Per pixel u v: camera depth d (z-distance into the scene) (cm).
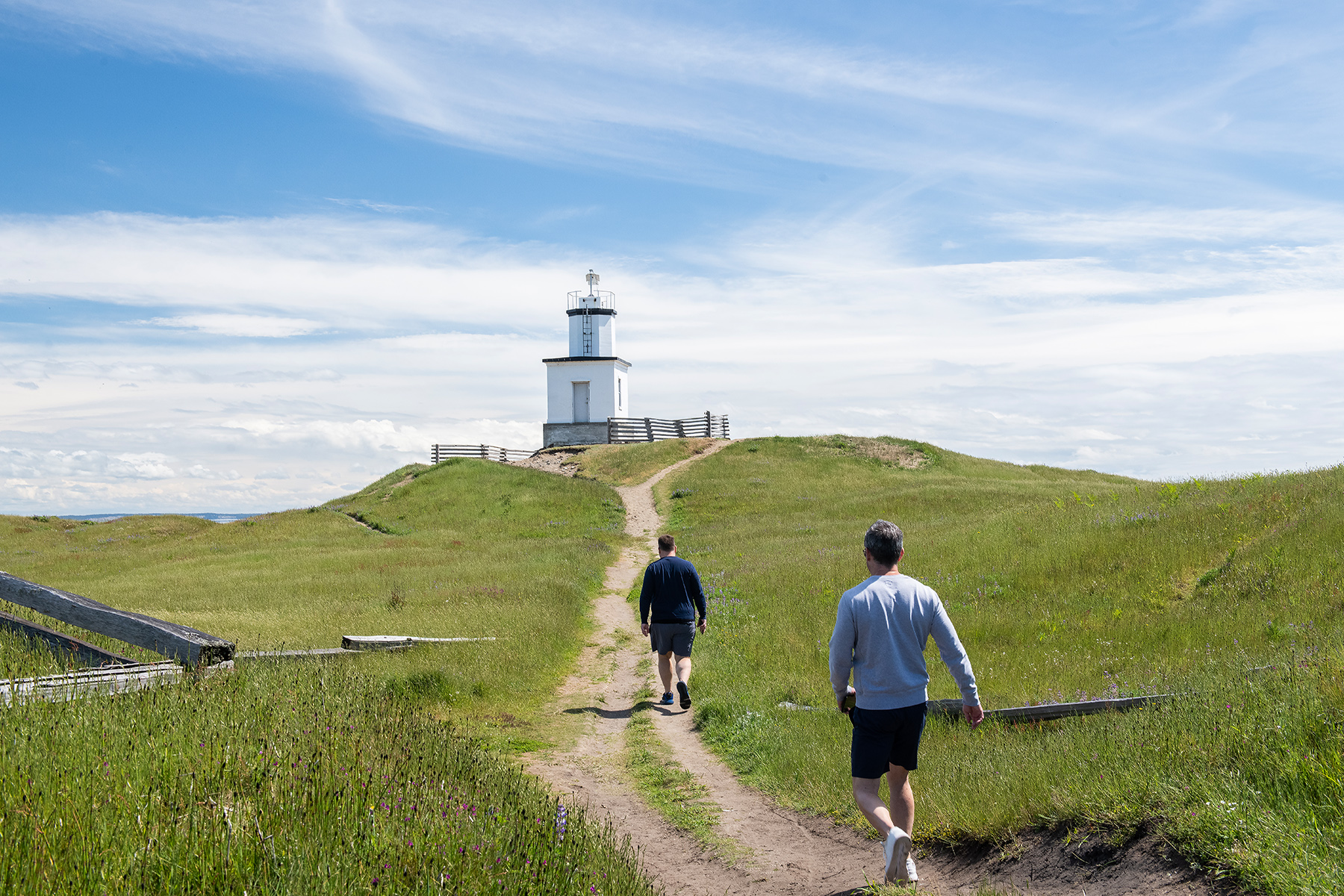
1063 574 1479
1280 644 920
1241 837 390
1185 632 1071
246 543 3878
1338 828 380
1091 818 467
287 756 465
